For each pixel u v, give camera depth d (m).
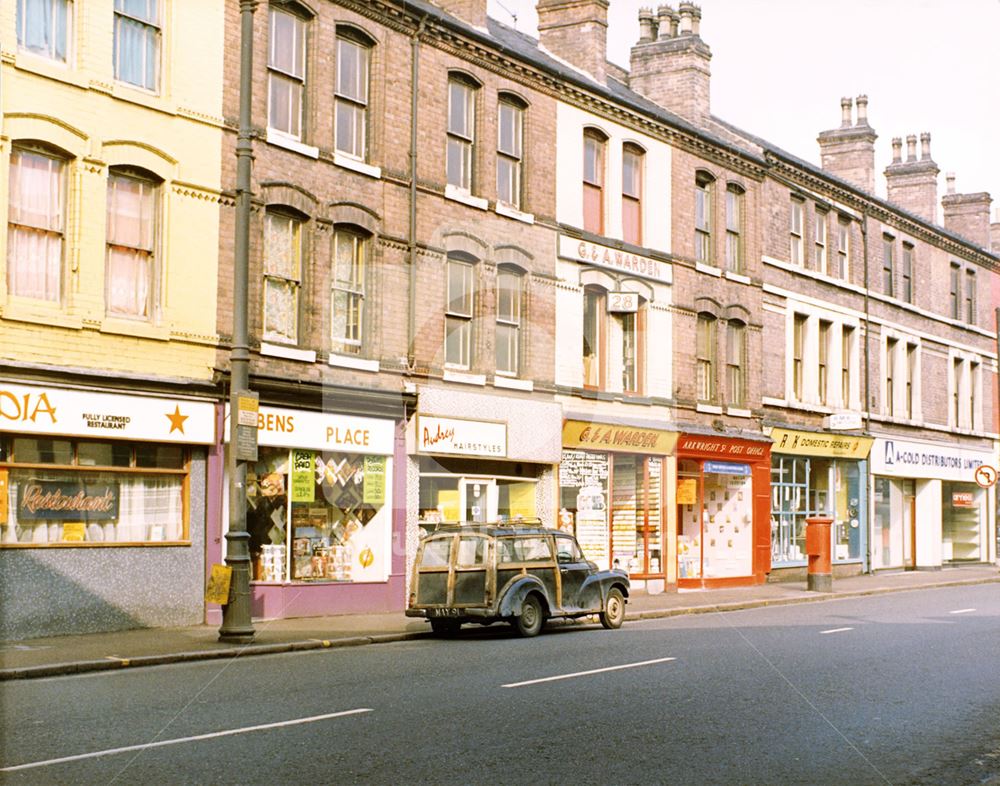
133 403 15.62
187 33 16.72
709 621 17.69
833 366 32.09
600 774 6.52
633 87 28.91
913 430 36.25
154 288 16.23
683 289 25.17
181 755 7.00
